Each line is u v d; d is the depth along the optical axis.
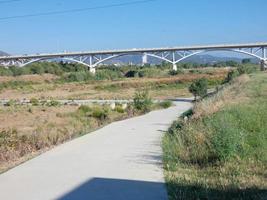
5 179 9.95
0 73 116.75
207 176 9.86
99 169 10.77
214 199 8.02
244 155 11.26
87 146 14.43
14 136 17.08
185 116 22.78
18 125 27.48
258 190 8.47
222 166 10.64
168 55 112.06
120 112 32.34
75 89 86.69
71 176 10.08
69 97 64.81
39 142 15.47
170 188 8.84
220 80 77.56
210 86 68.12
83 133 18.36
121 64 149.00
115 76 116.75
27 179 9.88
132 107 33.75
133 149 13.67
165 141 14.61
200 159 11.48
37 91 84.44
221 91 33.41
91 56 115.94
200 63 161.62
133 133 17.78
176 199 8.07
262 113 17.64
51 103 47.16
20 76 116.38
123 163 11.45
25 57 120.56
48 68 128.50
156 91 70.88
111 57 114.44
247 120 15.66
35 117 32.62
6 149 13.76
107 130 18.97
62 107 43.00
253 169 10.24
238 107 19.81
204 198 8.12
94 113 30.70
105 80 105.88
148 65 140.00
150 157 12.24
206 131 13.09
